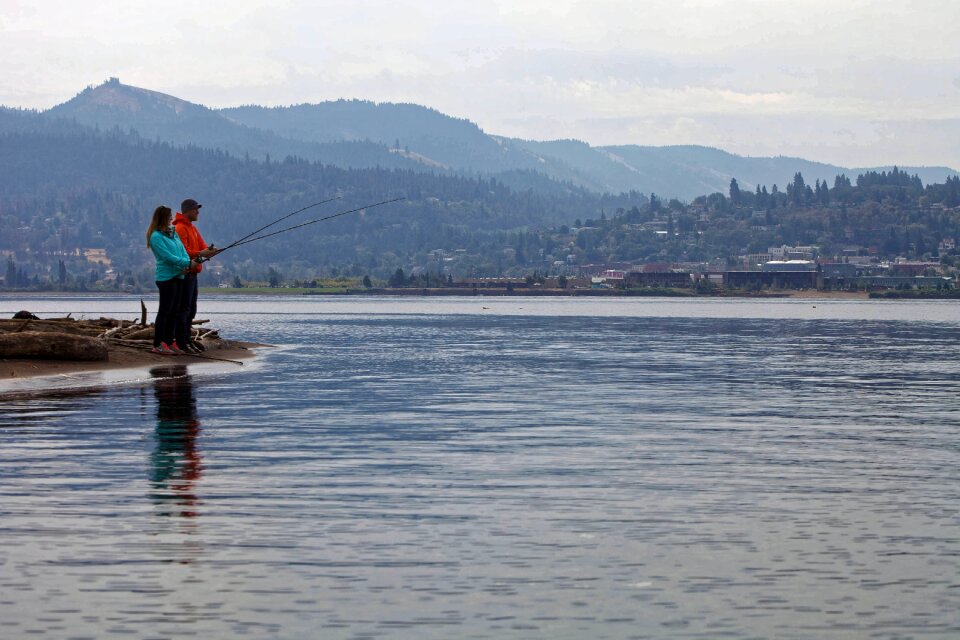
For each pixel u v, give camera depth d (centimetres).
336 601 1045
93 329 4350
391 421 2398
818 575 1134
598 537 1284
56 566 1148
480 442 2062
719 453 1931
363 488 1575
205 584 1091
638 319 13775
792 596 1067
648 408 2716
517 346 6053
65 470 1705
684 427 2323
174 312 3903
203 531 1302
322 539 1266
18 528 1309
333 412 2569
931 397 3042
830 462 1841
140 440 2041
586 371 4028
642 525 1348
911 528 1337
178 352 3947
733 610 1026
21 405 2605
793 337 7719
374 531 1308
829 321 13400
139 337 4278
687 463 1820
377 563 1169
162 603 1034
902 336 8019
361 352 5269
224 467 1752
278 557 1188
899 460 1862
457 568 1152
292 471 1714
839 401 2923
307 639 948
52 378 3212
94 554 1195
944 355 5253
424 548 1230
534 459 1853
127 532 1292
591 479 1664
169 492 1534
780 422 2420
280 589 1078
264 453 1900
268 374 3738
